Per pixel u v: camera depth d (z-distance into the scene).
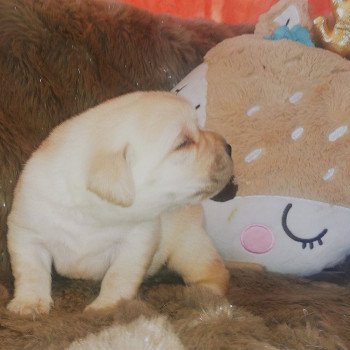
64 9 0.96
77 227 0.83
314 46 0.98
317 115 0.89
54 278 0.89
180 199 0.84
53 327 0.73
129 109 0.82
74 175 0.81
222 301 0.78
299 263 0.90
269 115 0.90
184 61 1.04
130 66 1.00
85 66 0.96
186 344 0.71
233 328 0.73
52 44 0.94
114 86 0.98
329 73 0.91
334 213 0.88
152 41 1.01
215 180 0.84
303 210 0.88
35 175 0.83
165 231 0.89
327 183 0.88
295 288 0.87
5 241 0.89
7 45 0.92
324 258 0.90
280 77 0.92
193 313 0.76
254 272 0.90
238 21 1.32
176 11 1.29
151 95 0.85
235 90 0.92
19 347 0.71
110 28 0.99
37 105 0.93
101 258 0.87
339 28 0.97
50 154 0.84
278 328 0.75
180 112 0.83
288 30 0.97
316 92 0.90
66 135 0.84
